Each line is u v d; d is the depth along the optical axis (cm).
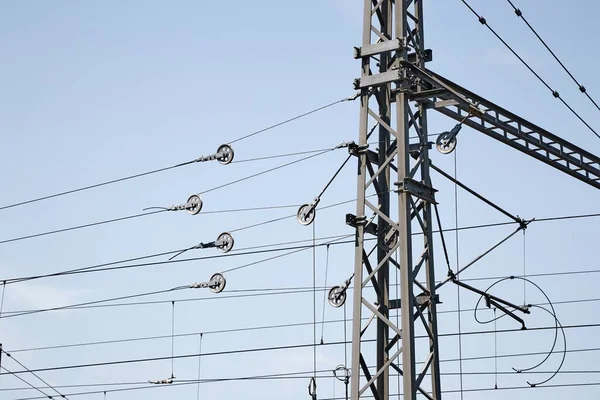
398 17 3475
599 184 4481
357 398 3281
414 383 3195
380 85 3469
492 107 3941
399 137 3353
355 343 3319
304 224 3731
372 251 3562
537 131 4144
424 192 3422
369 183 3441
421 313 3366
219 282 4706
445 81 3725
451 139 3659
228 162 4412
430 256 3466
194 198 4584
